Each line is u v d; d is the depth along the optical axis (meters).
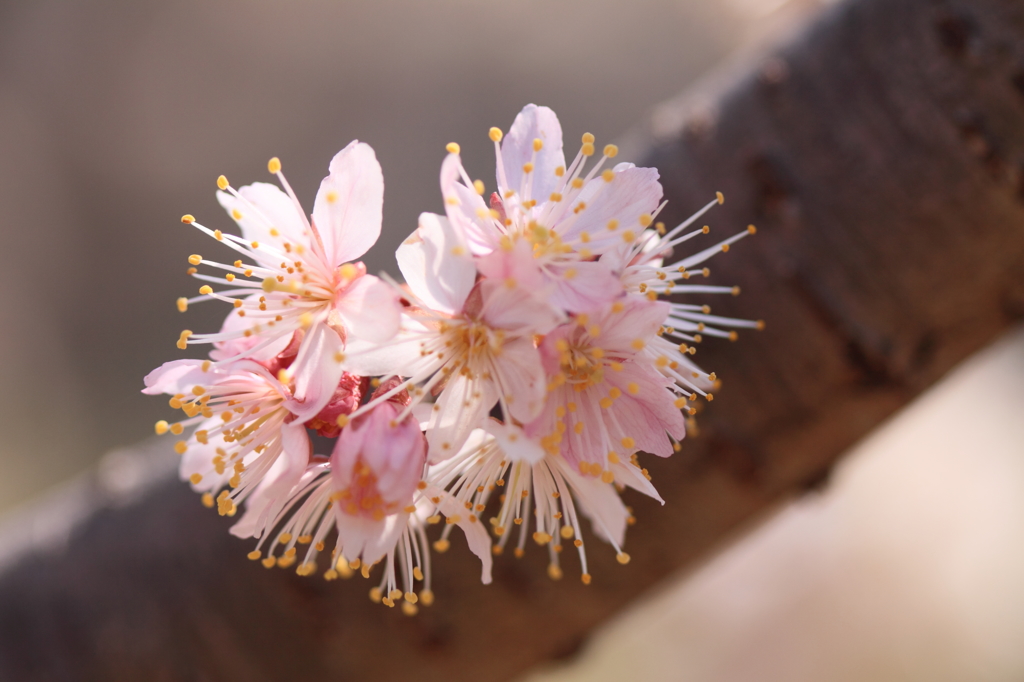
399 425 0.28
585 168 0.32
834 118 0.30
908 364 0.30
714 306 0.30
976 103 0.29
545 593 0.31
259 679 0.31
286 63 1.38
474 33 1.42
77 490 0.33
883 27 0.30
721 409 0.30
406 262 0.28
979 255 0.29
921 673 0.97
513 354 0.28
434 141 1.39
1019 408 1.22
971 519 1.10
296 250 0.28
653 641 0.88
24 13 1.28
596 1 1.39
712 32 1.32
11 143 1.24
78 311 1.23
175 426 0.28
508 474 0.30
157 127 1.33
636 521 0.31
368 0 1.40
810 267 0.30
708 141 0.31
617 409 0.28
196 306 1.29
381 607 0.31
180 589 0.31
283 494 0.28
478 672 0.32
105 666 0.32
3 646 0.32
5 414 1.04
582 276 0.28
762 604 0.98
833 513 1.07
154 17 1.33
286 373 0.28
